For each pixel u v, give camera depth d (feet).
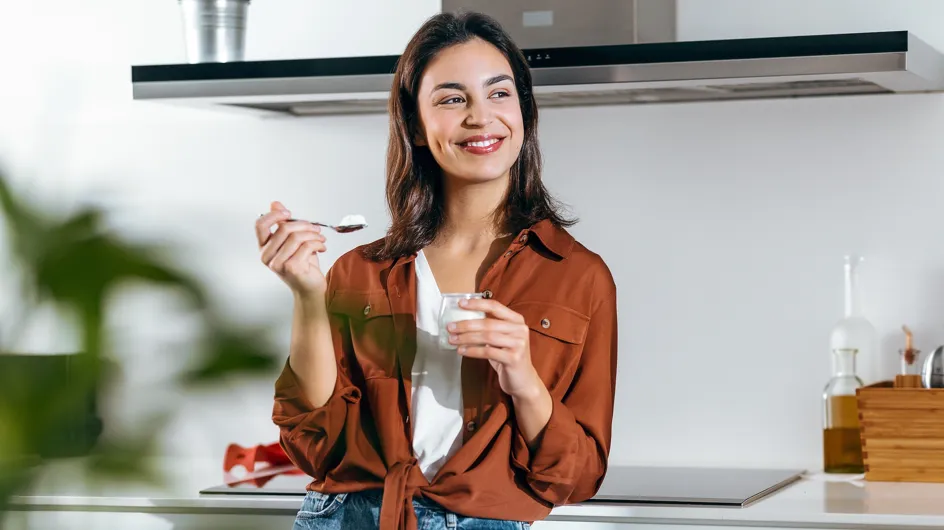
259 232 4.83
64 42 9.03
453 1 7.37
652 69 6.42
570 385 4.96
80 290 1.05
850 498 6.32
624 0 6.96
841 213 7.71
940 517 5.69
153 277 1.06
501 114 4.95
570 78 6.54
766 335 7.85
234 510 6.48
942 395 6.89
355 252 5.33
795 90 7.54
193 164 8.78
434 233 5.22
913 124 7.57
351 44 8.53
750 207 7.87
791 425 7.80
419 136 5.23
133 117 8.89
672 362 8.01
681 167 7.98
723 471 7.59
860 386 7.45
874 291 7.65
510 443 4.72
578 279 4.94
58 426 1.09
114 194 1.18
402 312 4.97
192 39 7.57
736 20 7.80
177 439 8.59
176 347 1.07
